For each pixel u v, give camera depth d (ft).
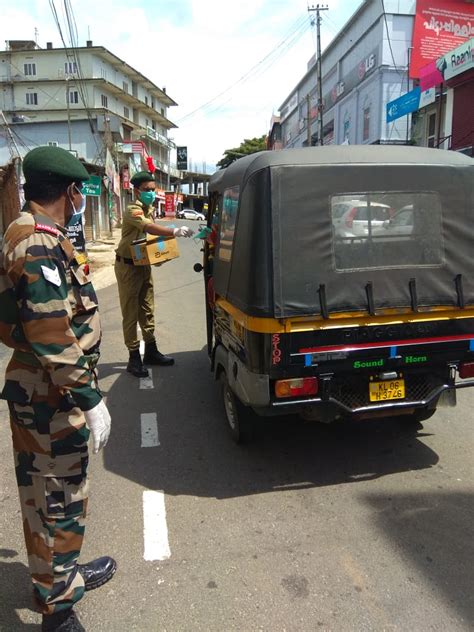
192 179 274.98
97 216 85.76
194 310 30.22
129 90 205.77
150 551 9.26
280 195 10.19
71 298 6.95
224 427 14.53
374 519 10.11
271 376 10.47
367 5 76.54
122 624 7.62
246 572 8.68
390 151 11.10
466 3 70.69
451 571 8.61
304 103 122.42
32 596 8.02
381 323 10.77
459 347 11.39
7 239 6.45
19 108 181.06
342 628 7.45
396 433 13.92
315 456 12.77
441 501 10.68
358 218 10.56
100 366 20.21
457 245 11.14
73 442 6.98
